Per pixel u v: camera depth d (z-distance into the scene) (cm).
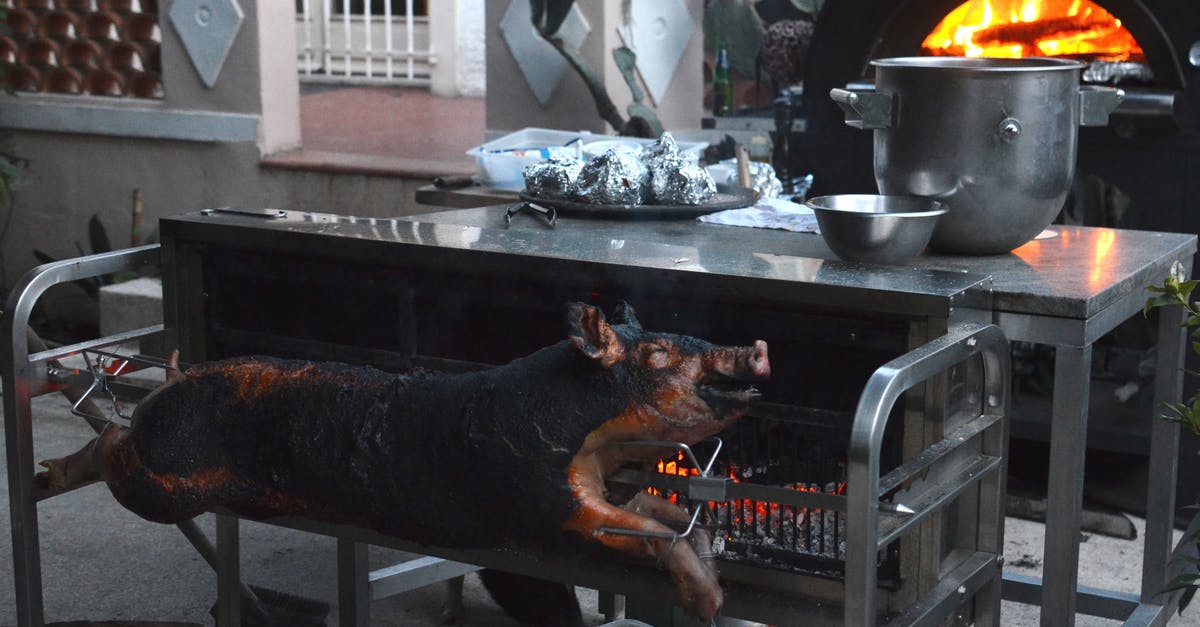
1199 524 299
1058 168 232
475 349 237
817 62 408
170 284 262
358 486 204
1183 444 381
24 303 238
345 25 978
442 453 197
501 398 194
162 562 366
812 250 245
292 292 253
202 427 216
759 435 217
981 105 227
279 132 580
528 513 192
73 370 247
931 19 396
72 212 614
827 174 415
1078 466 213
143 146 593
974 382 213
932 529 203
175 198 591
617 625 253
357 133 704
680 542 187
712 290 208
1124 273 224
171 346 264
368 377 209
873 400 169
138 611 334
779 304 209
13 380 238
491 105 531
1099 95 238
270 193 571
